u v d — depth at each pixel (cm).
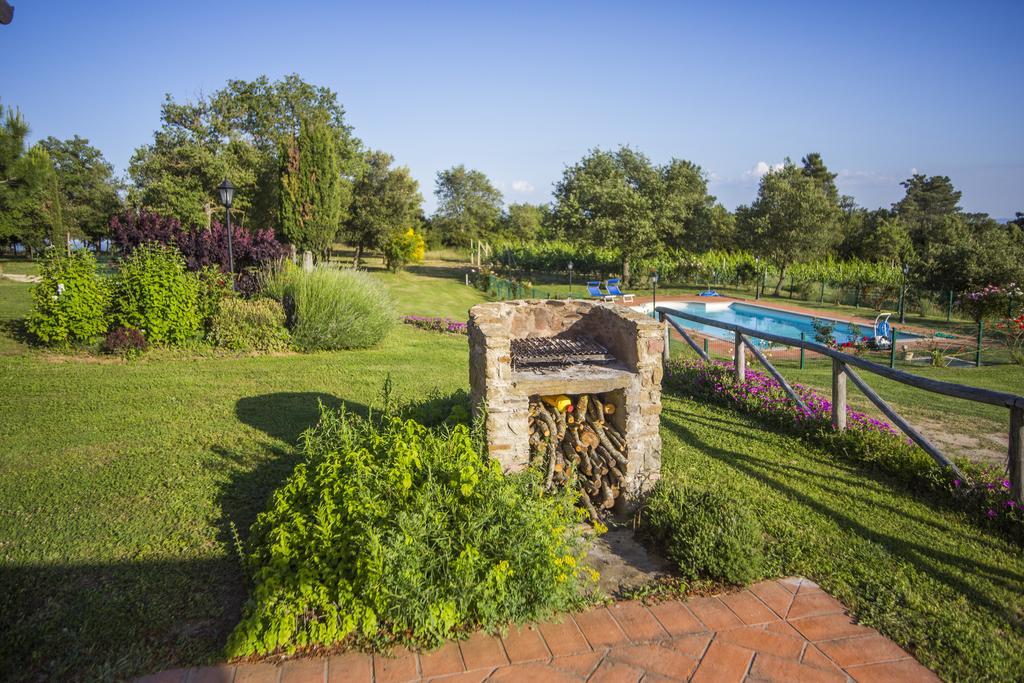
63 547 434
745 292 3391
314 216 2667
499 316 568
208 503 509
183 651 337
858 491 577
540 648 350
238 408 780
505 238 5538
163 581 400
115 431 676
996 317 1858
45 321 1063
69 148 4425
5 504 497
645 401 517
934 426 798
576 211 3956
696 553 422
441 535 379
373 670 328
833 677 328
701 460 654
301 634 343
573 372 520
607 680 325
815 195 3472
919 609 387
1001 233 2528
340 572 363
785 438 738
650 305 2759
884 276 2677
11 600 371
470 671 330
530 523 386
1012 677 325
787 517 516
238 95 3853
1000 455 678
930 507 542
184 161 3131
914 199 6700
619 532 496
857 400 945
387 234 3625
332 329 1219
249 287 1531
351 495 403
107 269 1541
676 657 344
